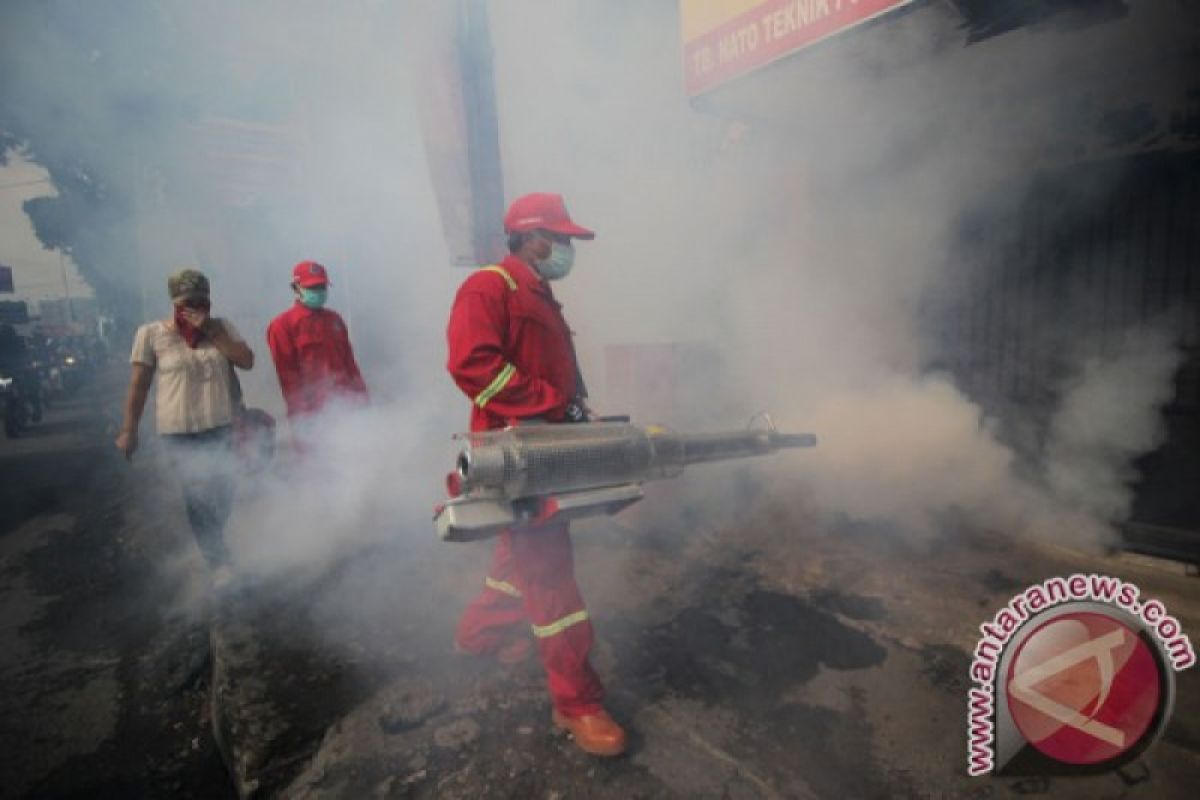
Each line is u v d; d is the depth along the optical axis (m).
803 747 1.93
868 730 1.99
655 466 1.90
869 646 2.44
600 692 1.97
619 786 1.81
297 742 2.07
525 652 2.44
